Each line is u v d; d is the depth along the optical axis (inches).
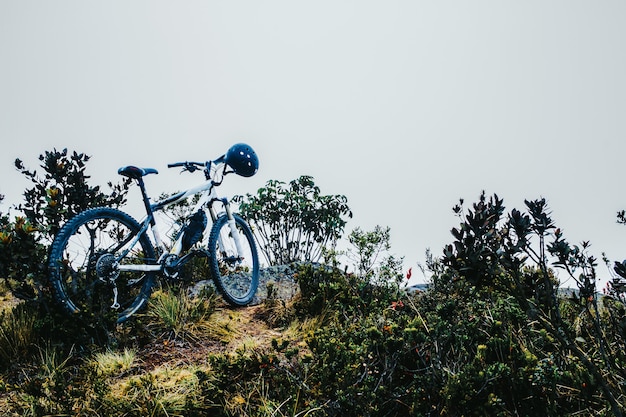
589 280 95.0
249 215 348.8
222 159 204.2
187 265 229.8
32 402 111.8
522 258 93.3
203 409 116.3
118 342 151.3
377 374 119.2
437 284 161.3
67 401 111.7
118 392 123.1
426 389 109.2
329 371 114.6
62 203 192.2
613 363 97.0
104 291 159.5
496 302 140.4
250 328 175.9
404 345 119.4
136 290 181.3
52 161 195.5
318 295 179.2
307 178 354.3
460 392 101.8
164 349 152.6
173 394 119.5
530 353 110.2
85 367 127.2
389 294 178.5
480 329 128.1
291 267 230.4
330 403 108.1
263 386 122.3
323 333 135.3
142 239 169.6
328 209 350.0
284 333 169.9
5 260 142.3
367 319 145.0
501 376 104.0
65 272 151.2
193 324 165.8
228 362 127.7
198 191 192.5
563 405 107.1
